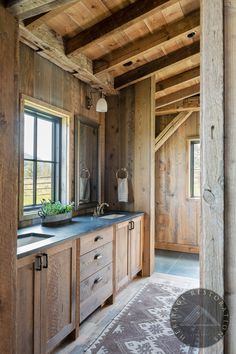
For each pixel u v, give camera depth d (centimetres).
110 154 389
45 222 247
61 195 303
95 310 269
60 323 200
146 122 371
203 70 76
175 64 334
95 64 312
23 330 163
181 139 511
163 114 520
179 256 473
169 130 504
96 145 366
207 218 74
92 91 355
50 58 264
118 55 298
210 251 74
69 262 210
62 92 292
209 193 74
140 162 374
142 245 369
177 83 400
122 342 216
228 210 73
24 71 236
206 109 75
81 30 253
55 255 193
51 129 296
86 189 341
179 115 498
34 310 172
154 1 226
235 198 73
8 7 123
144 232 372
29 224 247
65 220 265
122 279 309
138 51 289
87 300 235
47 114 285
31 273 170
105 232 267
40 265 176
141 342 216
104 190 390
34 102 248
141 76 351
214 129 74
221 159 73
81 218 304
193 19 267
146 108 371
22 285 163
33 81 247
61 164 303
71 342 216
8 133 125
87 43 253
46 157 289
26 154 259
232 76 74
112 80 363
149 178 370
